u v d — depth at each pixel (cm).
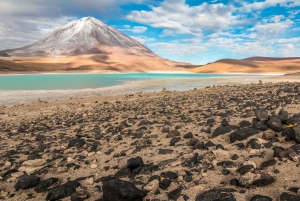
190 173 462
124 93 3011
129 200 379
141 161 528
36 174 545
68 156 664
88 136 881
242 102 1416
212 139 680
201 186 409
